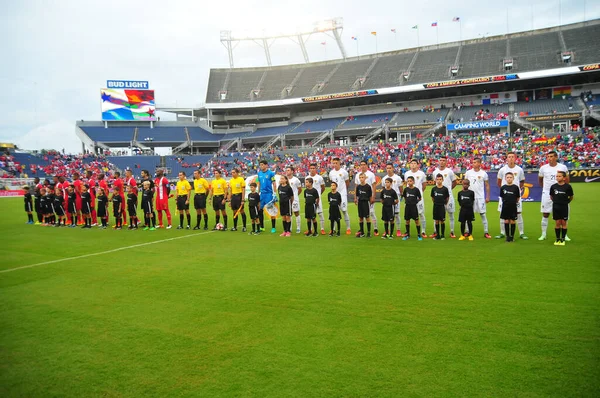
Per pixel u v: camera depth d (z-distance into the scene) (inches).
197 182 577.9
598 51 1857.8
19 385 161.2
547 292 244.1
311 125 2402.8
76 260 392.5
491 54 2132.1
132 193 614.2
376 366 163.3
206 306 243.1
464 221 427.8
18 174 1834.4
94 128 2460.6
